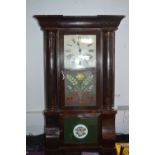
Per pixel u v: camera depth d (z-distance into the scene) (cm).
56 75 278
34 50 327
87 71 281
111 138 278
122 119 343
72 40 277
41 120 335
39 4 324
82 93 282
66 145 283
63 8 328
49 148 279
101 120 282
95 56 279
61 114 279
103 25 270
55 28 270
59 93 281
